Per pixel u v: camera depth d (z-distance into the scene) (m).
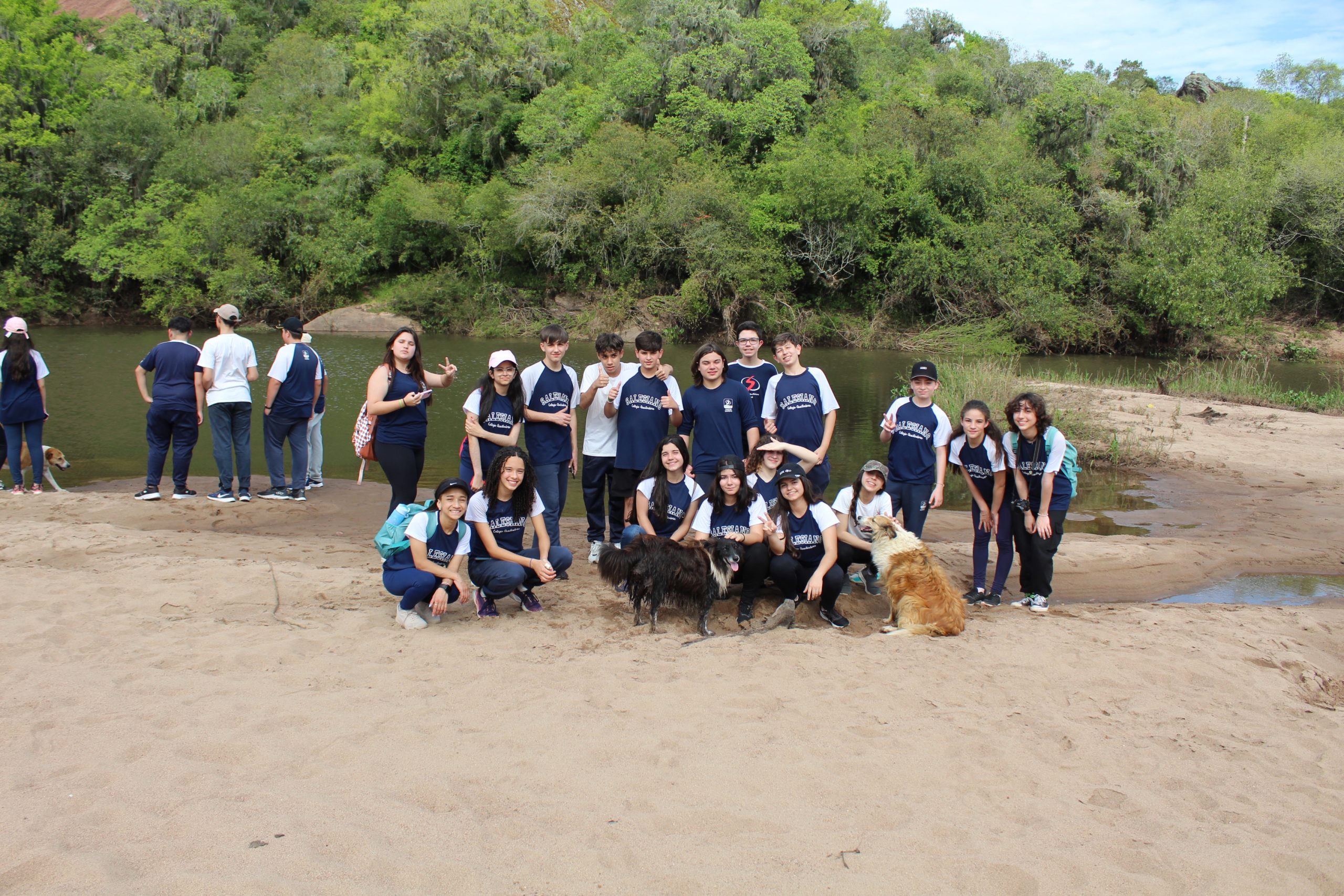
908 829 3.03
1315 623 5.82
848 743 3.69
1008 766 3.56
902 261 32.22
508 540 5.43
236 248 34.91
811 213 31.80
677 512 5.90
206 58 53.06
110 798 2.99
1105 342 31.31
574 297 34.94
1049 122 33.94
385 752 3.44
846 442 13.06
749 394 6.49
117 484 9.39
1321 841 3.10
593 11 49.44
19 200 35.31
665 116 35.31
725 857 2.80
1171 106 39.53
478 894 2.56
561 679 4.31
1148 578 7.02
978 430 5.91
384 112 40.03
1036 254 31.34
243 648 4.54
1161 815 3.24
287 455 11.51
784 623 5.43
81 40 48.84
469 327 34.66
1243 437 13.04
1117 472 11.03
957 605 5.27
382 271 38.53
